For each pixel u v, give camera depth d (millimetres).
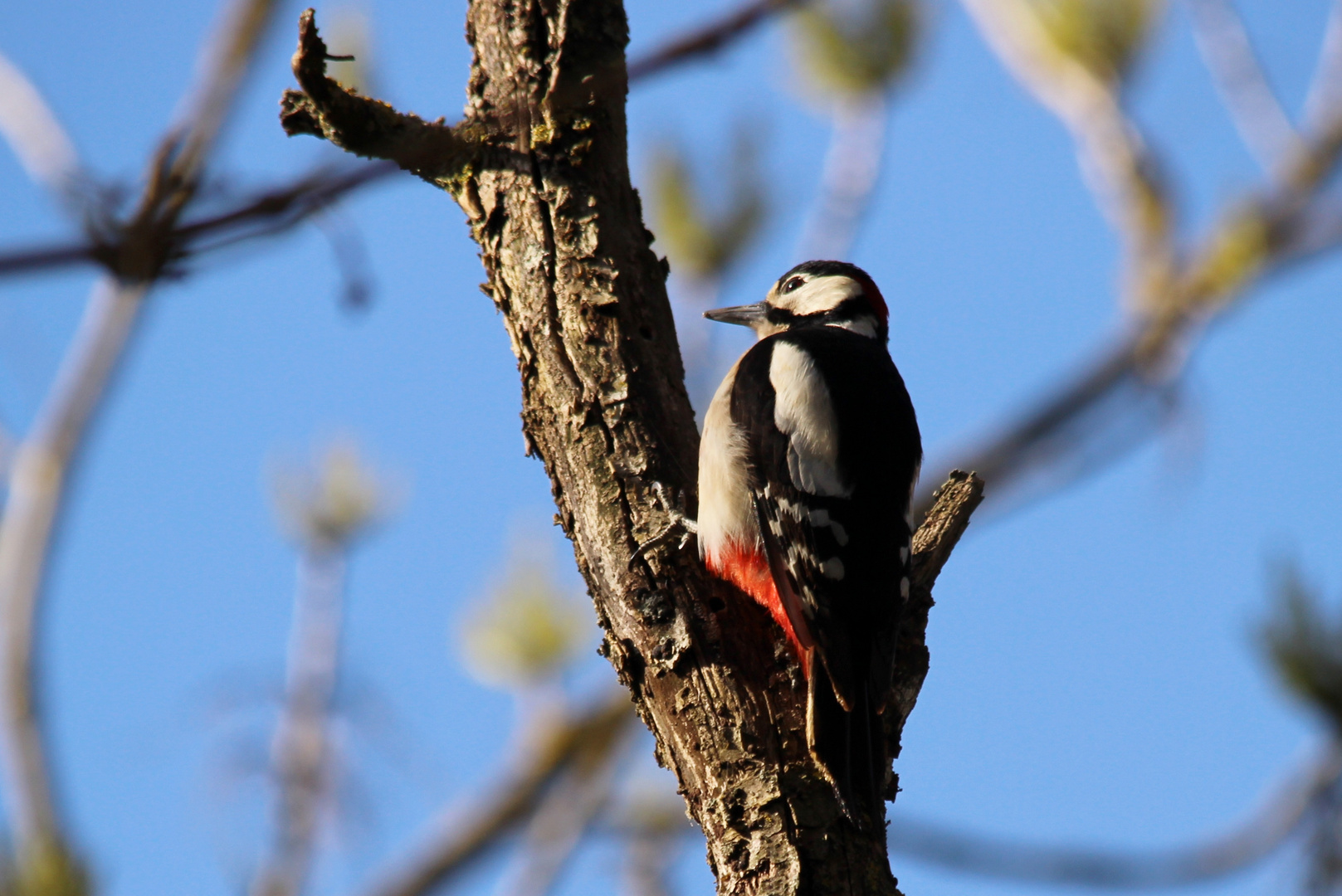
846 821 6977
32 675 10750
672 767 7496
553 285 8281
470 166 8555
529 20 8555
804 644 7828
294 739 10469
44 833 8109
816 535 8766
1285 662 9133
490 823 13359
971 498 9422
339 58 7762
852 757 7219
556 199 8375
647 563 7758
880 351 10438
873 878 6848
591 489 7988
